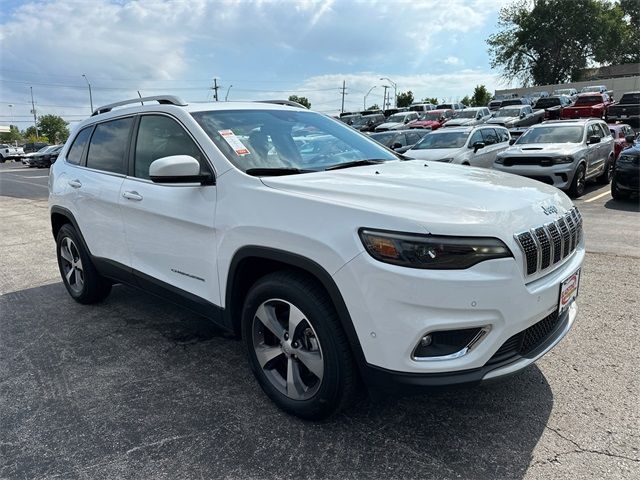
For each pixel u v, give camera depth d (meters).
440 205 2.43
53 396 3.20
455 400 3.00
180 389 3.23
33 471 2.50
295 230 2.53
